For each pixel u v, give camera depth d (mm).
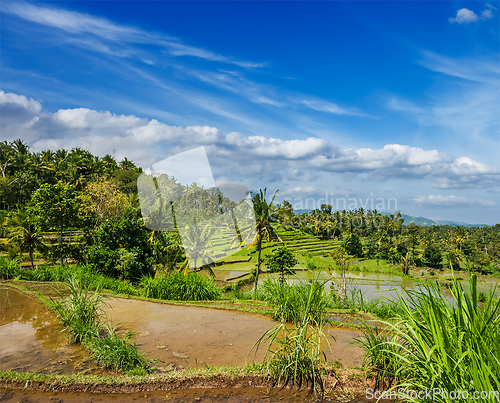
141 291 11336
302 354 4906
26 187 54812
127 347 5324
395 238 88688
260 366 4969
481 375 2463
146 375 4789
